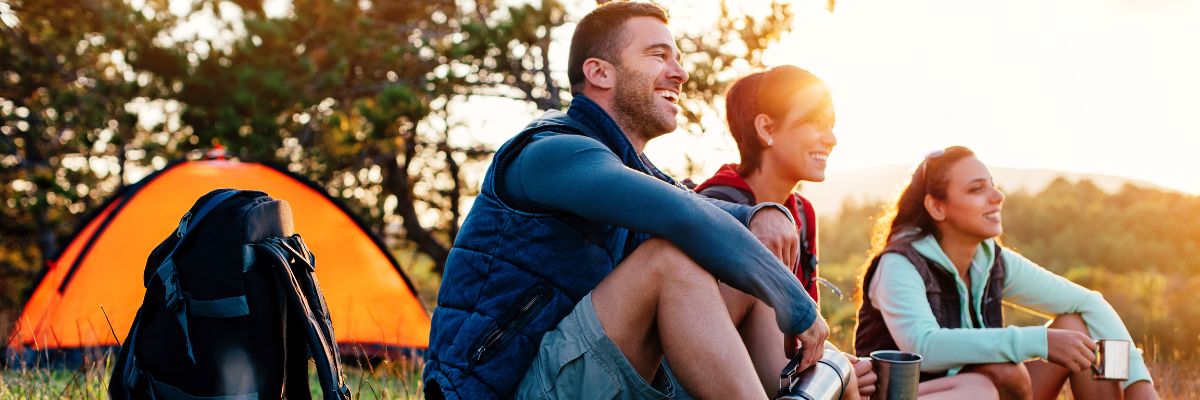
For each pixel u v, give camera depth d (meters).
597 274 1.97
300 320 1.92
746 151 2.88
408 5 10.25
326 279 5.66
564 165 1.84
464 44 8.57
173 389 1.87
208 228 1.90
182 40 9.15
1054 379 2.92
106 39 8.93
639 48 2.16
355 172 9.56
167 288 1.86
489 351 1.90
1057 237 17.19
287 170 5.80
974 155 3.02
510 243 1.93
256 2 9.54
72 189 8.80
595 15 2.20
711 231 1.77
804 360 1.88
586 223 1.93
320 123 9.32
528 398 1.90
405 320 5.67
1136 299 9.28
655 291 1.83
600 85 2.16
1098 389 2.83
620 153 2.07
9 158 10.03
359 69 9.67
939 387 2.62
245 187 5.61
